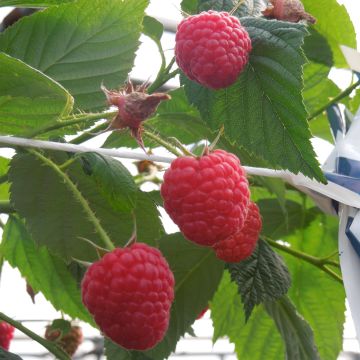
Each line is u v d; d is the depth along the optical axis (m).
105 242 0.18
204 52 0.18
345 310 0.27
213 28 0.18
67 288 0.25
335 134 0.24
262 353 0.27
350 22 0.25
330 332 0.27
